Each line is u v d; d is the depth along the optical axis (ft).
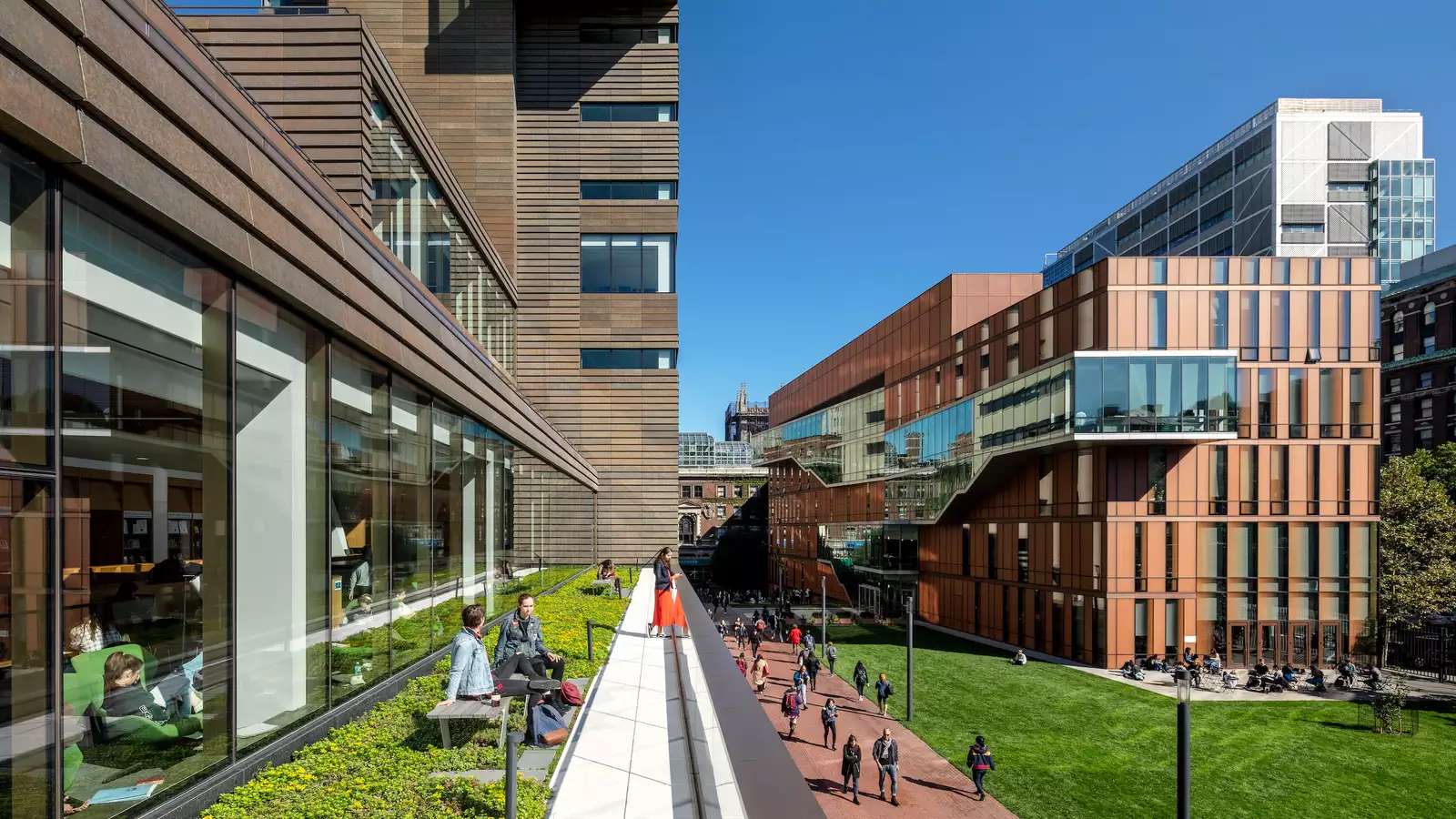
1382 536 124.67
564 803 17.78
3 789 11.63
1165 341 116.26
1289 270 119.85
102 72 12.95
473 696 21.43
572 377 119.34
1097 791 66.64
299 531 22.04
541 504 69.21
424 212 42.11
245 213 17.83
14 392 11.85
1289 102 274.98
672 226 120.88
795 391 279.90
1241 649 116.47
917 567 185.26
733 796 10.91
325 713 23.22
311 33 32.73
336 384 24.45
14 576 11.90
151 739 15.39
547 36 121.70
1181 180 316.19
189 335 16.83
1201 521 117.29
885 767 64.95
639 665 35.09
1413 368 176.45
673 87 121.49
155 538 15.62
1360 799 64.34
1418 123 264.72
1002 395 137.49
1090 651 120.06
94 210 13.71
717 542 316.40
